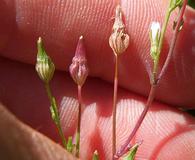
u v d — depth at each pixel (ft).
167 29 0.31
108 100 0.33
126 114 0.32
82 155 0.32
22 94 0.31
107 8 0.30
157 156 0.31
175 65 0.32
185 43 0.31
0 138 0.17
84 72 0.26
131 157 0.24
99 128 0.32
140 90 0.33
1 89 0.31
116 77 0.26
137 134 0.32
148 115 0.32
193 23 0.31
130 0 0.30
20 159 0.18
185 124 0.33
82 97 0.32
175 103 0.33
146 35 0.31
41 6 0.29
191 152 0.31
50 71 0.24
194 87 0.32
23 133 0.18
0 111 0.18
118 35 0.26
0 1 0.28
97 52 0.31
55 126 0.31
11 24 0.29
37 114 0.31
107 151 0.32
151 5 0.31
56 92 0.32
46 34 0.30
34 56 0.31
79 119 0.26
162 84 0.32
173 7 0.25
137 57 0.31
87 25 0.30
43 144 0.19
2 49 0.30
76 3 0.30
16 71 0.31
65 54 0.31
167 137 0.32
